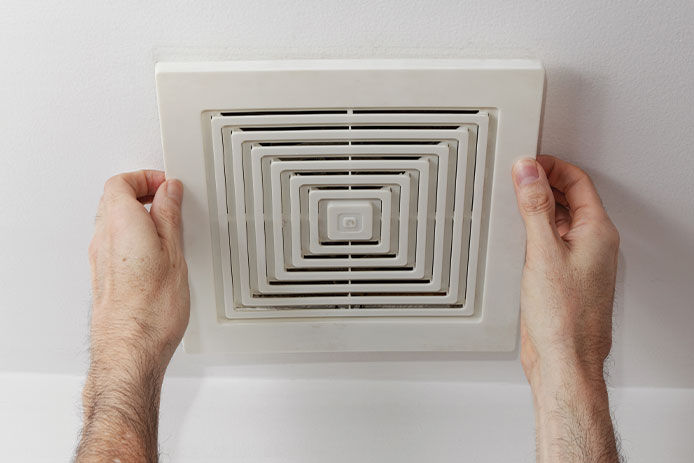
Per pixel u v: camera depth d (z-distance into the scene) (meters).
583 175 0.55
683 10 0.51
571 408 0.50
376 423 0.66
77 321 0.64
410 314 0.59
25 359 0.66
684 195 0.57
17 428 0.67
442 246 0.56
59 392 0.67
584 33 0.52
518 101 0.51
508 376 0.66
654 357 0.65
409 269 0.58
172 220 0.53
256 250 0.56
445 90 0.51
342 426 0.66
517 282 0.57
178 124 0.52
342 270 0.58
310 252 0.57
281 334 0.60
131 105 0.55
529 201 0.51
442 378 0.66
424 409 0.66
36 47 0.53
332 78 0.51
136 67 0.54
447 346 0.61
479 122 0.52
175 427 0.66
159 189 0.53
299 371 0.66
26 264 0.61
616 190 0.58
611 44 0.52
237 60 0.53
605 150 0.56
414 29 0.52
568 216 0.60
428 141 0.53
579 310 0.51
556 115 0.55
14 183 0.58
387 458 0.66
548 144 0.56
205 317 0.59
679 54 0.52
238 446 0.66
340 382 0.67
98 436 0.48
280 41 0.53
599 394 0.51
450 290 0.58
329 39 0.52
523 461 0.65
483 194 0.54
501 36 0.52
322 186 0.54
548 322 0.51
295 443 0.66
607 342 0.53
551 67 0.53
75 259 0.61
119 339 0.50
